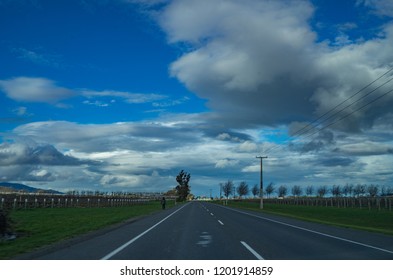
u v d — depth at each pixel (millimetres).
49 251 12672
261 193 71125
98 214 37688
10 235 17156
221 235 17625
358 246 13961
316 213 49000
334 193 107438
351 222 33844
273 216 37625
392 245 14305
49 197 63156
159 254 11891
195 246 13711
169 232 19156
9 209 17781
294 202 99188
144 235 17641
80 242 15156
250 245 14016
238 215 37875
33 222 26281
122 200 76438
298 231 20219
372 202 63531
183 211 47656
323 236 17594
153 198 146875
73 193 77188
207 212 44562
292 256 11547
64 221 27609
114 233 18859
